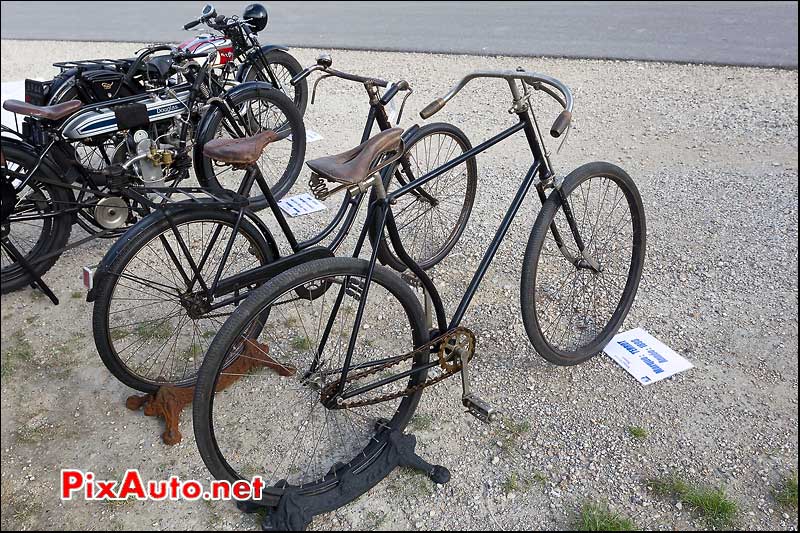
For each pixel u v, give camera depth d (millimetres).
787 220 3814
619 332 3000
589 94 5840
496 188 4293
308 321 3082
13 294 3322
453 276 3436
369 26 8773
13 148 3047
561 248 2766
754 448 2375
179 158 3766
